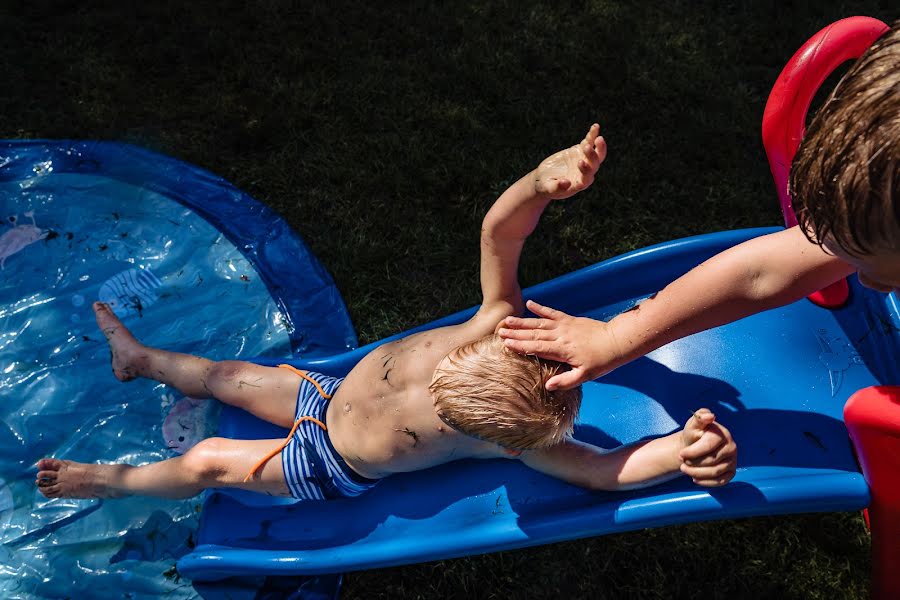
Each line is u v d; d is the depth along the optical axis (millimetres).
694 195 3664
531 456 2131
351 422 2322
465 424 1844
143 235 3221
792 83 2053
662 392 2283
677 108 3957
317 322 3102
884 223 1029
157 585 2533
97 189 3307
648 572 2715
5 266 3102
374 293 3344
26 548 2568
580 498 2133
